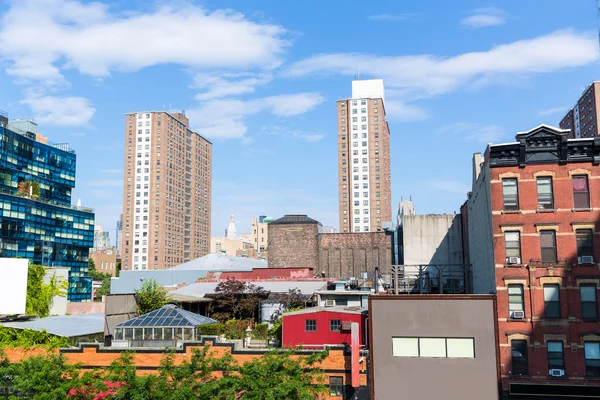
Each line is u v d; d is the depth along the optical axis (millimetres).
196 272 86375
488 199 38656
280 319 53844
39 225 127500
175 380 29109
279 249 89625
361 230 185500
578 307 34031
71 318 49500
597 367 33375
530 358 34031
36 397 27422
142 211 195250
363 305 50031
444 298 31625
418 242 67812
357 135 190750
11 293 49656
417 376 31109
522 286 35281
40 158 139250
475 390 30547
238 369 29500
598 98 155500
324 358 30297
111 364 29641
